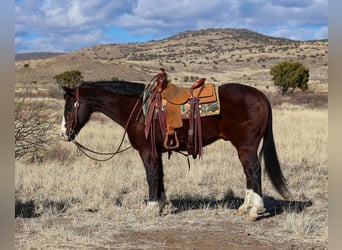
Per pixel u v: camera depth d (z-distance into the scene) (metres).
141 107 7.26
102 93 7.50
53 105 24.77
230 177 10.16
